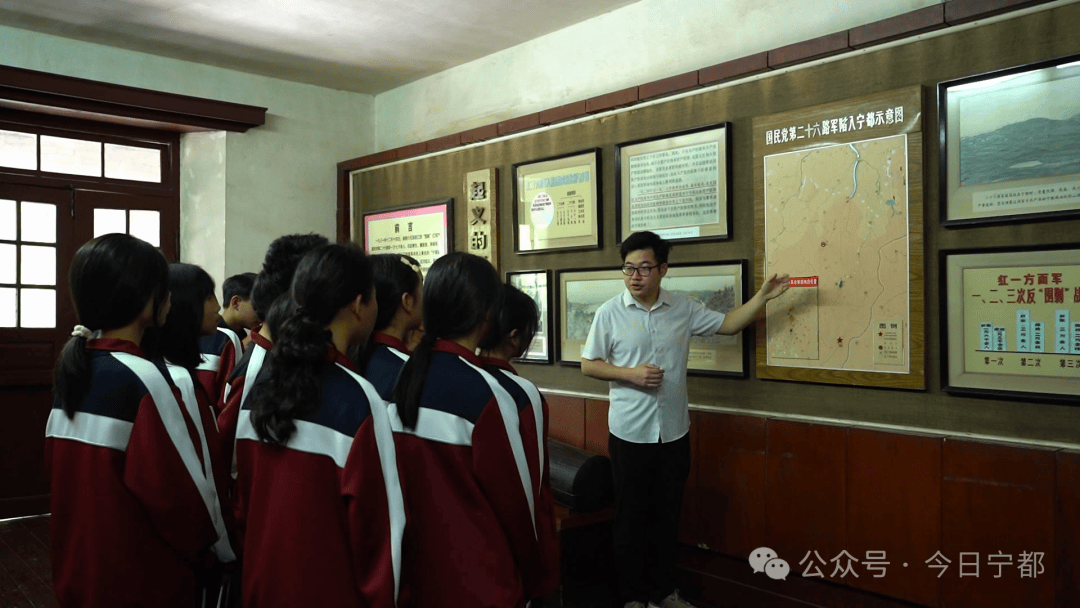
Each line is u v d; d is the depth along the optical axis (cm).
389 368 177
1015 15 245
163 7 388
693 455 327
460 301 154
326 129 534
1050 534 232
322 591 128
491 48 449
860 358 278
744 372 314
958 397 257
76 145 462
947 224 258
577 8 388
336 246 147
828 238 287
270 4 384
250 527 137
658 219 345
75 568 143
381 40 436
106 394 145
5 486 440
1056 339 235
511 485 149
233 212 490
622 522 294
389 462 135
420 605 147
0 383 435
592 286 375
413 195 483
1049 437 238
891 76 274
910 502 262
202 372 253
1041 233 241
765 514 302
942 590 255
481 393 150
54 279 454
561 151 390
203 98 461
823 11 308
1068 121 234
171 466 147
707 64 349
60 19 404
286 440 132
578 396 376
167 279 157
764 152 307
